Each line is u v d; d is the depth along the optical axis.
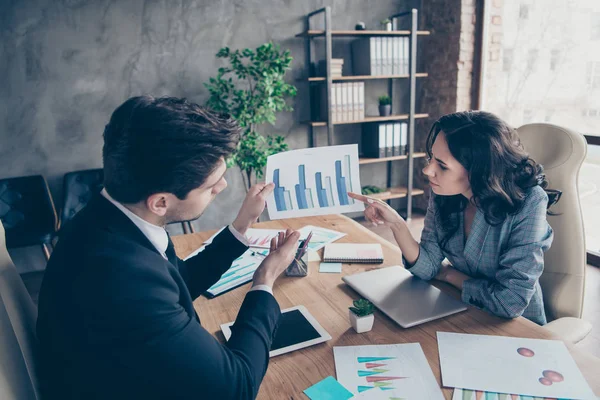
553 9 3.22
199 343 0.67
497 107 3.83
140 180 0.65
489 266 1.24
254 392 0.72
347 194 1.24
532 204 1.14
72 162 3.32
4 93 3.07
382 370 0.88
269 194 1.20
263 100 3.25
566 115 3.22
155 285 0.65
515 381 0.83
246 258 1.47
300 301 1.18
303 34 3.52
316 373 0.88
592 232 3.17
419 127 4.38
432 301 1.12
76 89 3.23
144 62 3.36
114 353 0.62
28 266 3.32
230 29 3.53
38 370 0.74
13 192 3.10
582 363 0.87
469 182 1.16
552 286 1.33
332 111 3.64
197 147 0.65
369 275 1.28
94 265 0.62
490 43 3.81
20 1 2.98
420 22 4.19
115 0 3.20
